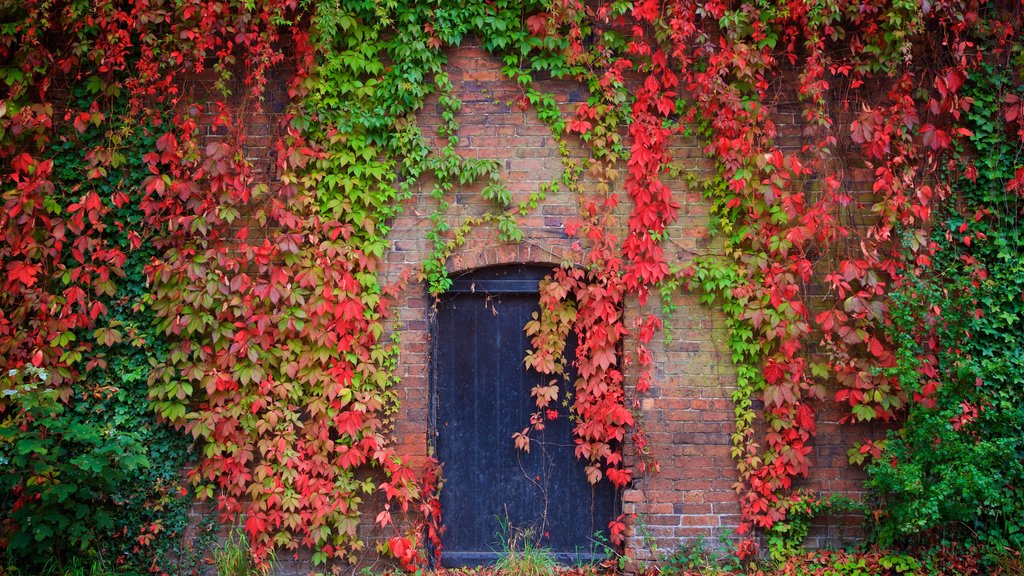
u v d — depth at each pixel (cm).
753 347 492
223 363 490
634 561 495
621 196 510
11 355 485
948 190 489
